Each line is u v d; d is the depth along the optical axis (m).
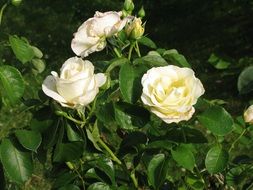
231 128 0.65
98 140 0.74
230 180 0.77
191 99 0.62
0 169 0.75
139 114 0.67
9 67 0.71
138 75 0.66
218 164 0.70
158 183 0.68
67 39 3.60
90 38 0.70
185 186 0.80
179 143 0.70
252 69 0.78
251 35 3.41
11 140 0.70
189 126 0.71
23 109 0.72
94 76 0.63
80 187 0.76
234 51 3.29
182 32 3.60
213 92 2.80
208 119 0.66
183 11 3.84
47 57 3.35
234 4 3.75
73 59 0.64
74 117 0.72
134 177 0.79
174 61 0.80
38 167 1.95
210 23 3.64
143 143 0.75
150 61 0.70
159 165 0.69
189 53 3.32
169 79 0.63
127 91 0.66
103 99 0.70
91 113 0.69
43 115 0.70
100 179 0.75
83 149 0.69
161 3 3.96
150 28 3.71
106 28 0.70
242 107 2.63
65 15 3.98
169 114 0.62
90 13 4.06
